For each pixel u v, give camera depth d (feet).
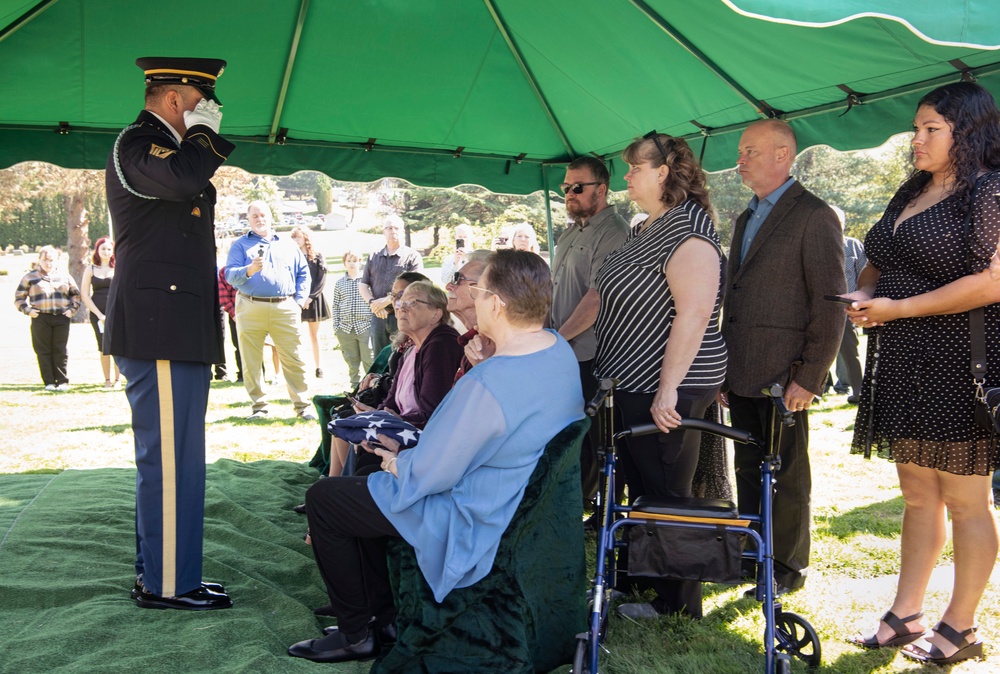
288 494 16.35
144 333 9.84
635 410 10.55
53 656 9.02
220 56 14.94
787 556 11.74
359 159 19.03
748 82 13.71
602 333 11.05
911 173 9.82
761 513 8.74
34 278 33.81
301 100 16.84
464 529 8.35
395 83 16.63
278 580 11.95
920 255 8.96
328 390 32.12
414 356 12.40
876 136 12.87
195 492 10.48
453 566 8.21
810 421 25.41
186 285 10.06
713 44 12.87
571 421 8.95
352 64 15.80
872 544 13.98
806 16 7.80
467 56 16.20
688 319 9.66
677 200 10.41
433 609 8.36
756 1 7.82
